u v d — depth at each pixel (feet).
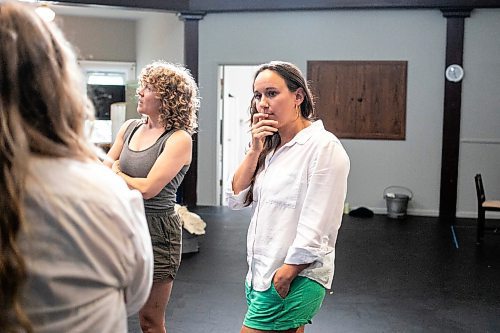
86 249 3.20
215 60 27.45
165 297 7.72
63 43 3.42
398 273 16.51
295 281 6.14
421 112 26.32
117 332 3.37
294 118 6.38
